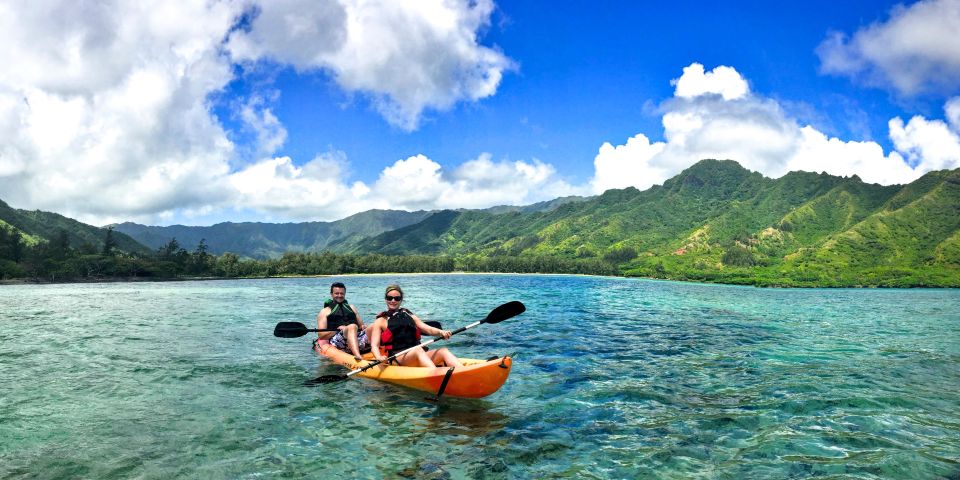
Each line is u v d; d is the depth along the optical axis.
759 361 11.38
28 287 87.19
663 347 13.38
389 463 5.29
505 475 5.00
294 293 52.88
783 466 5.27
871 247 167.25
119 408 7.25
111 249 168.38
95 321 20.23
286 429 6.37
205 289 69.19
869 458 5.50
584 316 23.02
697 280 137.50
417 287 69.94
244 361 10.73
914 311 32.62
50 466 5.16
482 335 15.22
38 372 9.66
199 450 5.63
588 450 5.70
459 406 7.39
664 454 5.59
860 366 10.88
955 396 8.20
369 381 8.83
